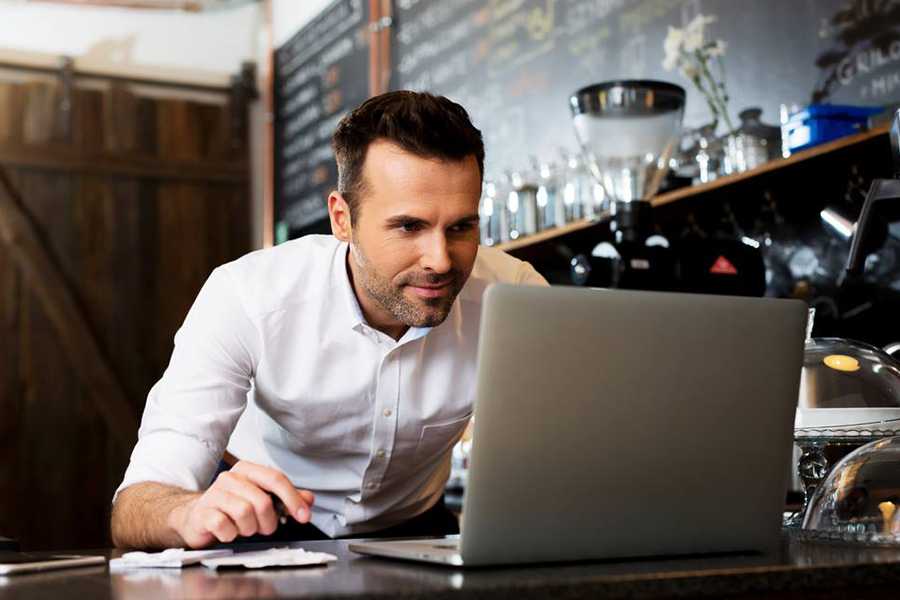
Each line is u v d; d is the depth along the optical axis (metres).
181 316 4.70
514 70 3.27
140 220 4.68
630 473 1.03
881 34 2.06
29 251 4.49
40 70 4.61
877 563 0.94
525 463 0.98
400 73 3.92
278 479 1.13
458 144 1.30
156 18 4.84
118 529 1.35
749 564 0.96
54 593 0.86
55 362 4.50
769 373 1.08
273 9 4.91
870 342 2.06
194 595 0.82
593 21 2.92
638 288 2.01
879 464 1.18
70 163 4.59
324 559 1.04
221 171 4.81
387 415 1.63
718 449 1.06
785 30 2.30
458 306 1.64
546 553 1.00
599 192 2.46
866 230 1.47
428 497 1.85
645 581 0.87
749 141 2.24
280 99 4.76
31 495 4.41
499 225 2.91
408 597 0.81
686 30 2.59
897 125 1.42
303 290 1.58
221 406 1.52
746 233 2.39
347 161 1.38
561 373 0.98
